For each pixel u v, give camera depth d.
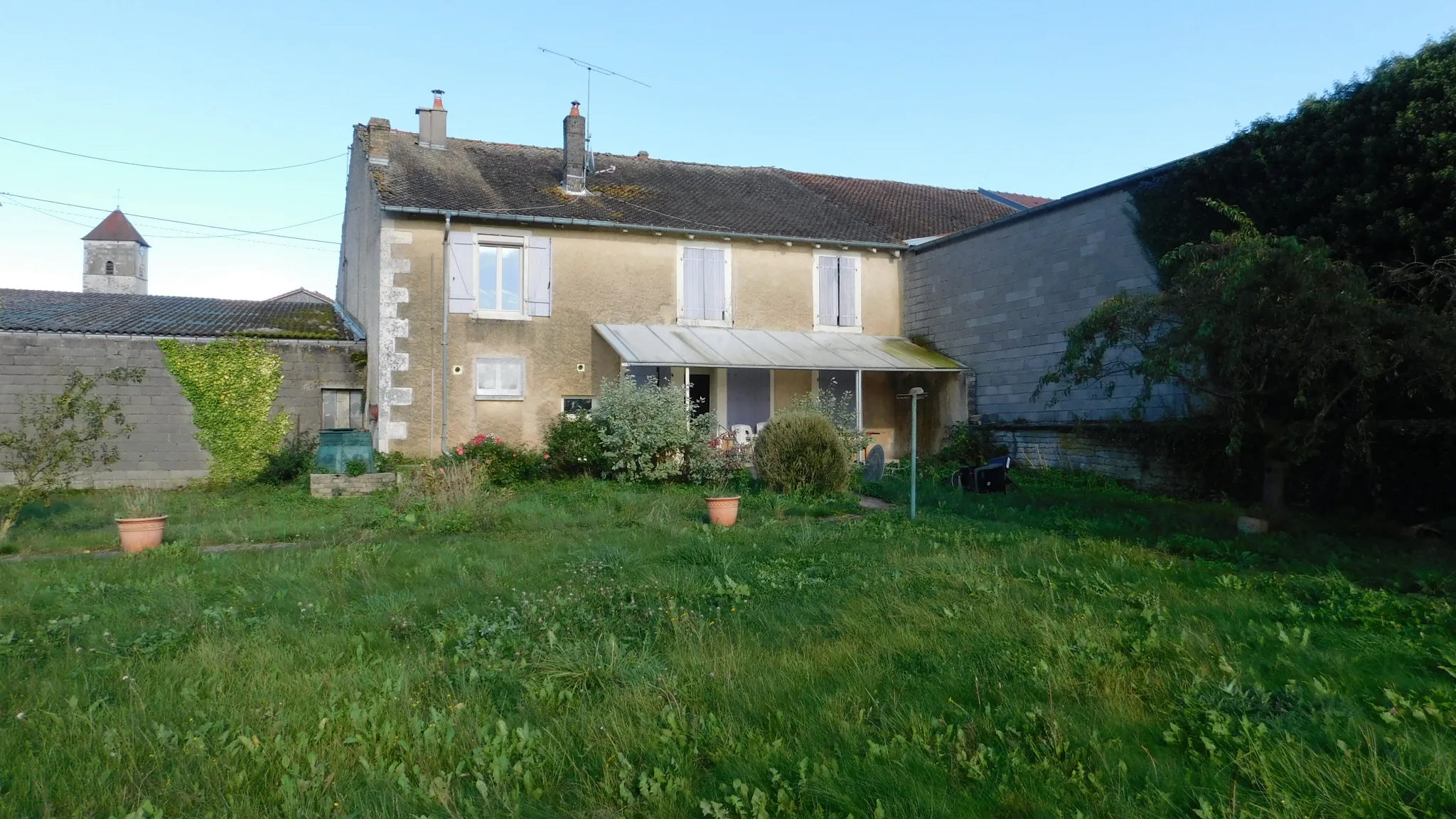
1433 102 10.82
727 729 4.22
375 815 3.47
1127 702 4.42
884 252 21.11
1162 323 10.83
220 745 4.12
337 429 15.91
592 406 17.66
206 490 15.83
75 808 3.55
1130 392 15.43
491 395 17.12
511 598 6.85
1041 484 15.83
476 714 4.48
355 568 8.16
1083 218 16.45
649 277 18.58
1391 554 8.75
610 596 6.83
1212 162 13.80
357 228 20.02
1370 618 5.92
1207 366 10.42
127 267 41.12
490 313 17.22
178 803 3.60
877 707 4.44
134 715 4.41
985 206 25.25
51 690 4.83
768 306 19.70
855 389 20.19
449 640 5.79
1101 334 13.72
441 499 11.94
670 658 5.23
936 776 3.64
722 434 17.19
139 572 8.09
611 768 3.83
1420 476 10.98
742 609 6.46
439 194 17.33
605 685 4.82
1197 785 3.54
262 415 16.86
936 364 18.94
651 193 20.36
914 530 10.12
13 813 3.46
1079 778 3.61
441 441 16.69
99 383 15.80
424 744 4.11
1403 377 9.44
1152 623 5.79
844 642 5.49
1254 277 8.64
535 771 3.85
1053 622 5.77
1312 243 9.20
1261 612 6.14
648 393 15.69
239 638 5.79
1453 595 6.70
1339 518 11.37
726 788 3.59
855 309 20.62
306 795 3.64
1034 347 17.53
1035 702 4.44
